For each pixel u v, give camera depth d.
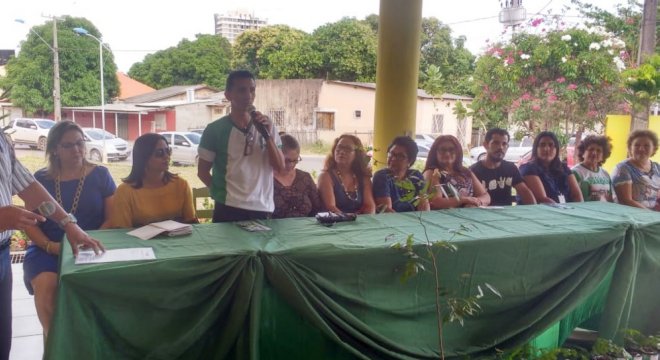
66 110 17.09
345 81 20.80
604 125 7.02
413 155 3.53
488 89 7.47
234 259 2.06
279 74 21.30
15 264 4.71
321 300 2.18
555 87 7.09
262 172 2.96
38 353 3.06
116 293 1.89
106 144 13.19
